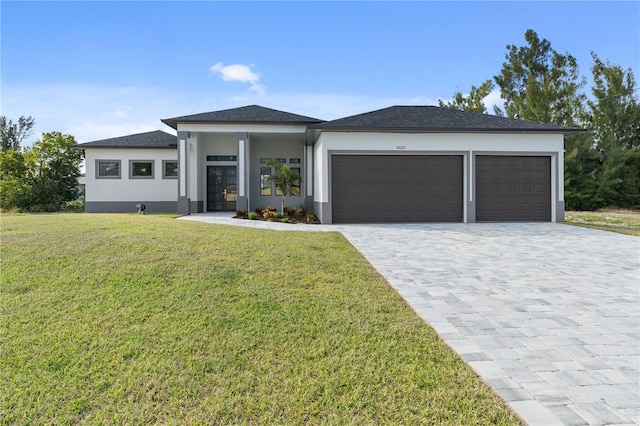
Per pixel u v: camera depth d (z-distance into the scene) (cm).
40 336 346
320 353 321
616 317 414
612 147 2225
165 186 1817
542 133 1367
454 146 1359
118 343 335
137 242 669
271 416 237
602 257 762
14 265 534
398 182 1362
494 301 470
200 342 338
